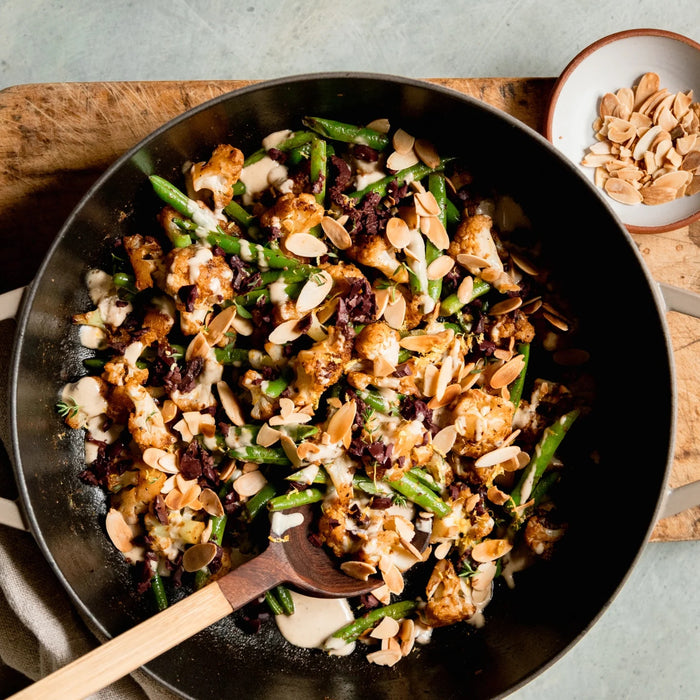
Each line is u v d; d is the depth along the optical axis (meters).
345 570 0.62
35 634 0.63
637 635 0.71
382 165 0.64
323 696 0.64
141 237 0.63
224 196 0.62
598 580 0.63
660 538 0.67
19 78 0.71
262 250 0.62
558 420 0.64
